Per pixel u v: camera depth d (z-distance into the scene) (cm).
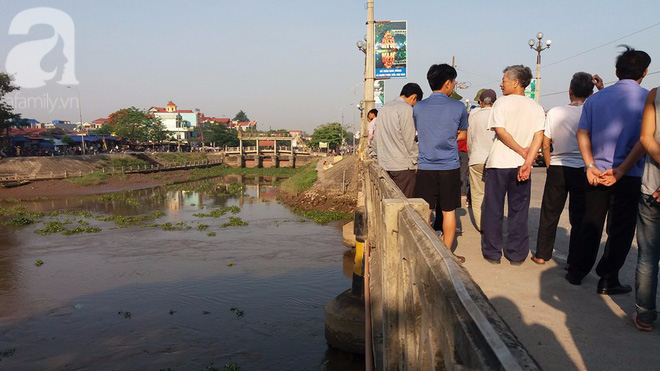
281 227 2791
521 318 318
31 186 4709
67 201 4075
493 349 92
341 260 1986
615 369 240
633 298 356
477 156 615
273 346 1153
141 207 3741
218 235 2570
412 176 582
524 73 443
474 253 521
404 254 254
